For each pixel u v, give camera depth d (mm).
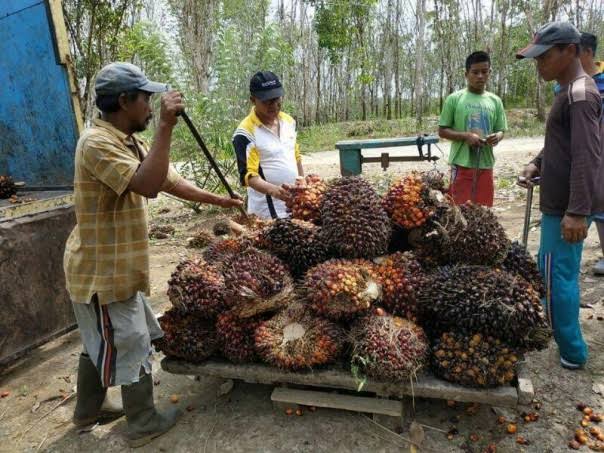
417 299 2912
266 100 3980
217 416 3180
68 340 4609
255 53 10148
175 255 6949
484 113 5164
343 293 2760
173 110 2449
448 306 2785
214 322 3180
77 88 4980
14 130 5328
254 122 4148
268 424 3047
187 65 10562
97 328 2818
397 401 2926
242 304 2865
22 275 4074
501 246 3039
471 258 3035
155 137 2504
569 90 3035
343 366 2889
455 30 28359
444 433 2898
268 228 3328
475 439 2826
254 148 4109
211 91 9883
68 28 9477
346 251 3043
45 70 4934
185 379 3664
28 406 3562
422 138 5547
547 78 3215
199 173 10266
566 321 3350
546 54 3113
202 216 9422
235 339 3004
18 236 4043
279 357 2824
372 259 3115
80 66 9766
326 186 3520
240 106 10008
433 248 3182
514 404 2611
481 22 27922
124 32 10516
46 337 4270
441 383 2719
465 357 2664
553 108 3213
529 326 2693
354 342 2779
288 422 3049
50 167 5320
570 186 3029
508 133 18453
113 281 2727
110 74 2592
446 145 15648
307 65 28984
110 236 2719
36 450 3062
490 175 5324
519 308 2668
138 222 2809
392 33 30438
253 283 2863
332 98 33500
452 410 3078
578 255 3314
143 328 2908
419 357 2697
